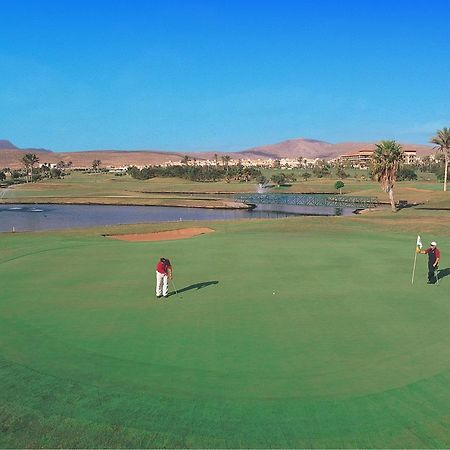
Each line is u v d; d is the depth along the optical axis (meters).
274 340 13.56
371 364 11.94
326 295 18.00
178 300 17.53
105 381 11.15
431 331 14.18
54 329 14.56
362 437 8.95
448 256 26.19
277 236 35.06
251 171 184.00
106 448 8.66
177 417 9.64
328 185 146.00
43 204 105.06
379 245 29.98
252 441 8.84
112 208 98.00
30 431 9.16
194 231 41.78
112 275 21.69
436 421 9.43
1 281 20.64
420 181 149.00
